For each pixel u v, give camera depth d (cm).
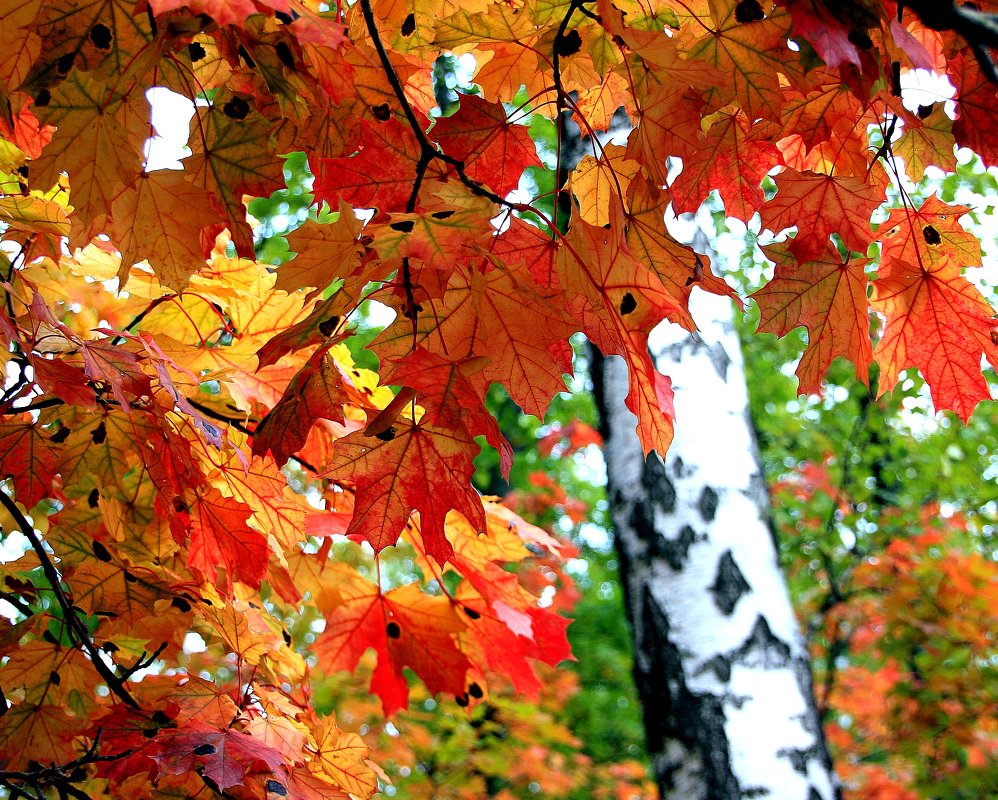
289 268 87
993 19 76
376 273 83
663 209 93
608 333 90
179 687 106
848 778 314
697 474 143
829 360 101
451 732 300
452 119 93
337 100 87
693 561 139
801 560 351
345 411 118
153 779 103
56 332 98
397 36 100
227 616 108
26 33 86
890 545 315
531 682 120
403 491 87
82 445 112
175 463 106
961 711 294
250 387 110
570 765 387
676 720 135
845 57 81
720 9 89
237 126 92
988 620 292
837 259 98
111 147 86
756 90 92
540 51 94
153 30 83
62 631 112
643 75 95
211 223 90
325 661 117
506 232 91
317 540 122
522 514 376
